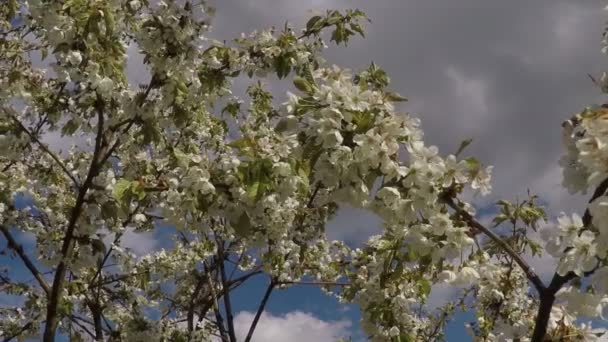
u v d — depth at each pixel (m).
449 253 3.86
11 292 8.57
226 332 9.84
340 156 3.85
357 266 7.11
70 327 9.12
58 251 7.09
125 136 6.75
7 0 8.02
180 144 8.24
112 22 5.77
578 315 3.54
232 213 4.52
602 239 2.87
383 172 3.84
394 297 6.24
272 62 6.90
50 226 8.02
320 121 3.83
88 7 5.74
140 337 7.70
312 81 4.23
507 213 4.96
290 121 4.01
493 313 5.60
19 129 6.73
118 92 6.54
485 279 5.47
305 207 7.31
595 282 2.99
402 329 6.31
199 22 5.81
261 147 4.17
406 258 4.74
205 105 7.52
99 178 6.37
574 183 2.99
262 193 4.04
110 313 9.59
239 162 4.48
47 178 8.21
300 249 8.62
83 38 5.85
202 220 5.73
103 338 8.39
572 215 3.02
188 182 4.54
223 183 4.55
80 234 6.63
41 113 7.18
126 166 8.14
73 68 6.00
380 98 4.00
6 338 9.01
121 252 8.96
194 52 5.84
